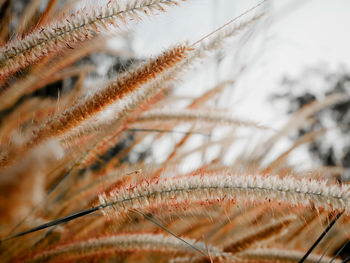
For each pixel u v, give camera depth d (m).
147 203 0.40
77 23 0.41
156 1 0.41
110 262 0.45
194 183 0.40
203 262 0.44
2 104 0.45
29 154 0.34
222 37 0.45
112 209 0.40
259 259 0.45
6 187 0.33
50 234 0.45
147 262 0.45
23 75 0.43
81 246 0.42
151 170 0.47
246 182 0.39
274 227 0.46
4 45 0.40
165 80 0.45
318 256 0.45
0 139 0.41
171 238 0.43
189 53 0.44
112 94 0.43
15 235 0.39
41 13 0.45
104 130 0.45
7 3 0.46
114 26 0.41
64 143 0.42
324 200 0.38
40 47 0.40
